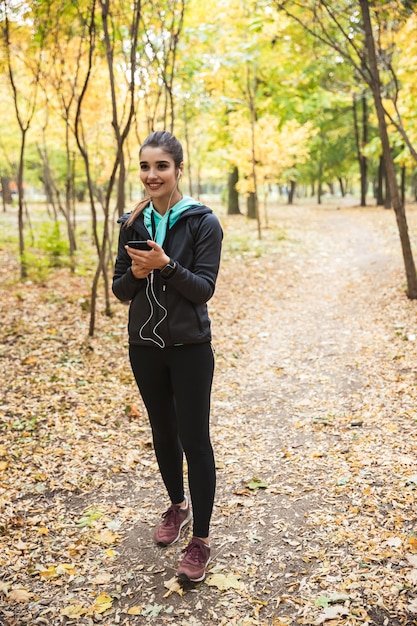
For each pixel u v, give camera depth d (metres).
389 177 7.09
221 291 8.77
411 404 4.09
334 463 3.34
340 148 23.48
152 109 11.08
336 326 6.80
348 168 26.02
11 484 3.14
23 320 6.38
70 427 3.89
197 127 18.33
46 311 6.84
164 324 2.24
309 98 14.20
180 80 9.57
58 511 2.91
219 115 14.77
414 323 6.23
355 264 10.79
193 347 2.30
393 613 2.05
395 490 2.93
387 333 6.09
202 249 2.26
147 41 6.70
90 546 2.61
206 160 20.05
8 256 11.39
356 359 5.40
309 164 26.66
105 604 2.21
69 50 8.23
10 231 15.51
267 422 4.12
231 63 9.02
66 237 13.82
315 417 4.12
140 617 2.15
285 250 12.53
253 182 13.86
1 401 4.22
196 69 8.89
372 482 3.04
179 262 2.26
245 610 2.17
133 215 2.33
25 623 2.09
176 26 7.80
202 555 2.37
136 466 3.44
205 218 2.27
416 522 2.62
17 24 6.82
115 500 3.04
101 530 2.74
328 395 4.57
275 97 14.05
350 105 21.80
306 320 7.27
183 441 2.38
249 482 3.20
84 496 3.08
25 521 2.79
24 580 2.34
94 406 4.28
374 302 7.59
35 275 9.04
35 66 8.62
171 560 2.52
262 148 13.64
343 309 7.59
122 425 4.02
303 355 5.77
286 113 14.34
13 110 12.79
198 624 2.11
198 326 2.27
